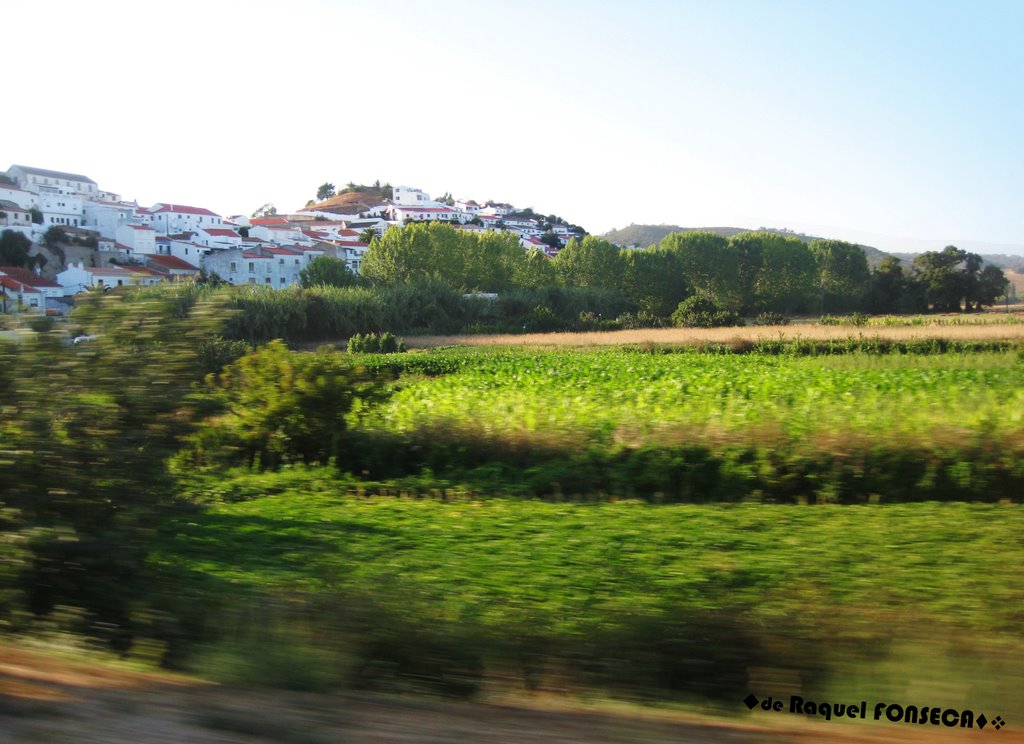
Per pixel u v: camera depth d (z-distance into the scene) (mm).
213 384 8195
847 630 5730
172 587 6723
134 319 7195
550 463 15742
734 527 11055
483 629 5855
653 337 59469
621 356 44094
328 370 18312
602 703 4750
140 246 112312
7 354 6719
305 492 15219
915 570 8477
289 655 5016
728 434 14984
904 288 94625
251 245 117625
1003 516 11242
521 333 75562
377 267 95750
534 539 10859
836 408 17562
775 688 4805
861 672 4855
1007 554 9109
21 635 5898
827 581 8148
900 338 44219
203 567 9242
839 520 11250
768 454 14109
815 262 100688
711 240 103625
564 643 5512
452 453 16875
